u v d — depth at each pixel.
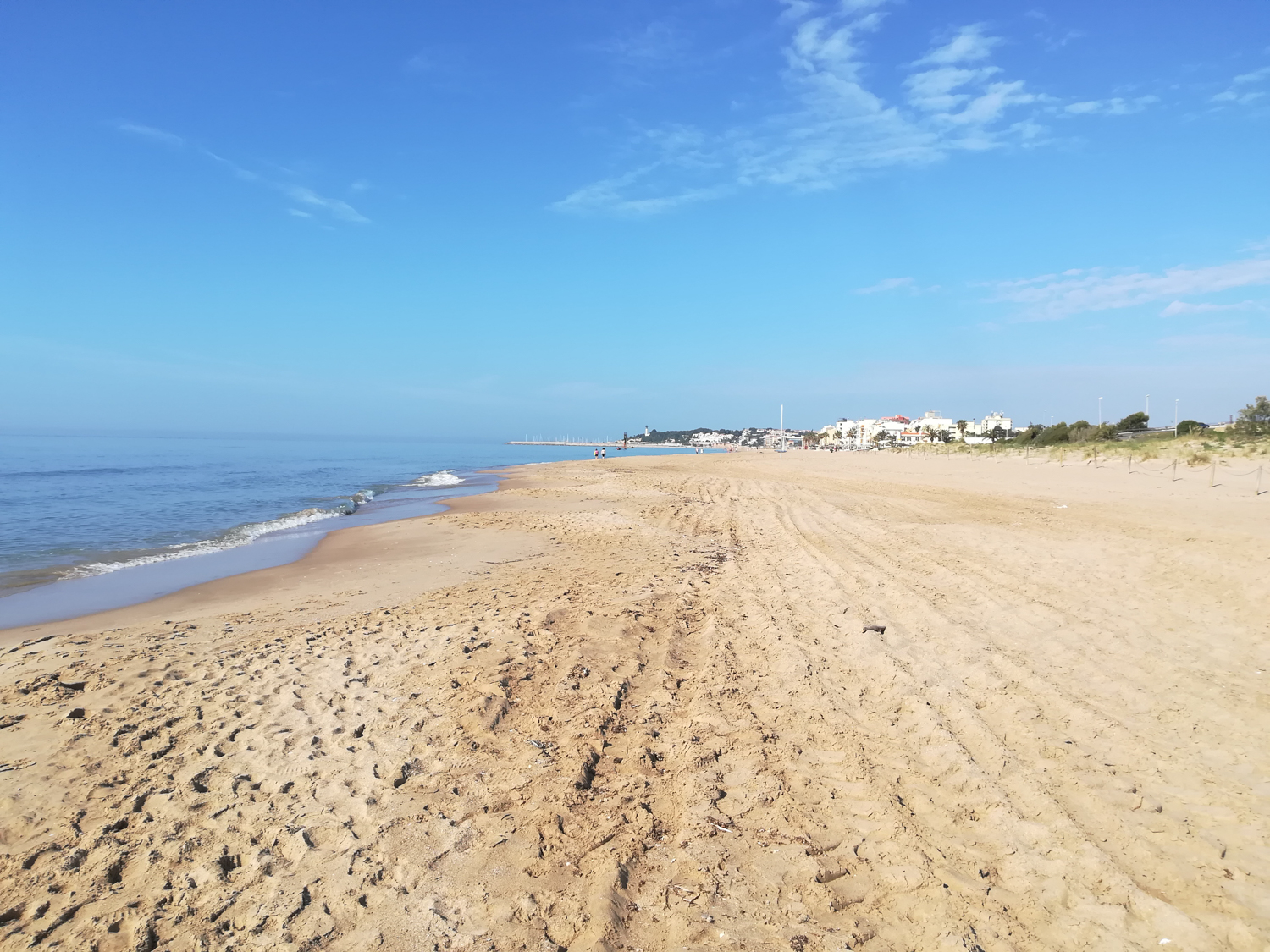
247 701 5.84
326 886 3.40
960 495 22.83
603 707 5.54
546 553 13.48
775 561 11.52
